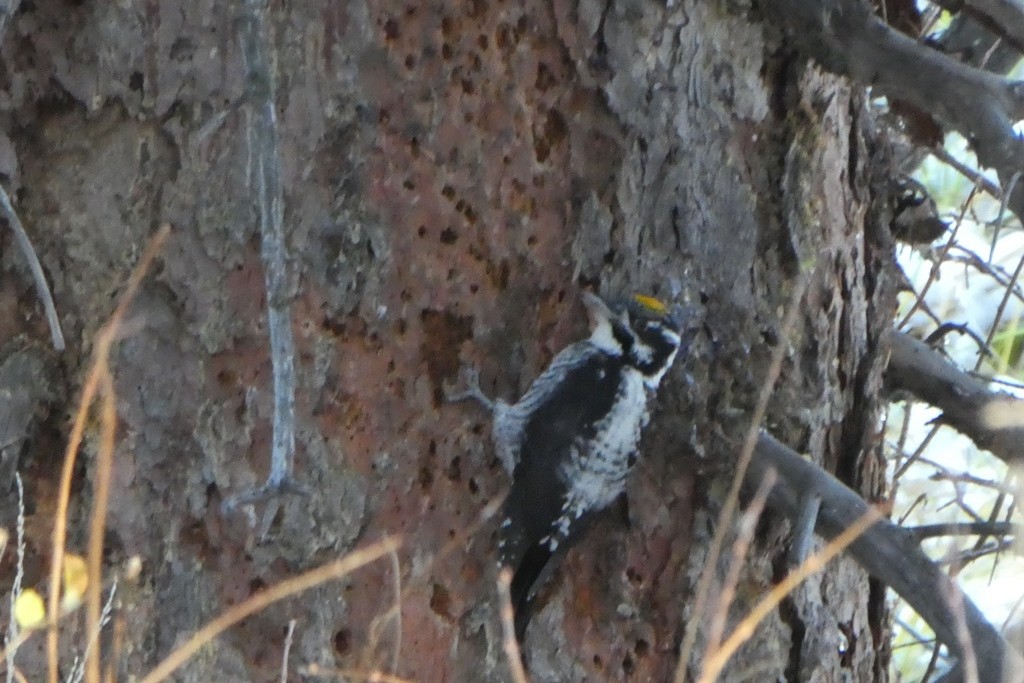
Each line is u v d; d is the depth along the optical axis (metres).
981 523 8.82
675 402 8.36
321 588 7.32
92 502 7.12
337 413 7.45
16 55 7.19
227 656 7.15
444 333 7.86
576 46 8.23
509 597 6.89
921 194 10.73
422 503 7.66
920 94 8.16
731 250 8.53
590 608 8.16
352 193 7.52
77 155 7.26
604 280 8.30
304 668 7.16
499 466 7.95
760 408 6.64
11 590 7.02
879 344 9.27
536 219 8.16
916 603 7.77
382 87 7.62
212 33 7.27
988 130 7.86
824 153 8.89
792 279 8.69
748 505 8.26
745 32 8.62
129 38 7.25
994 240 9.48
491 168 7.98
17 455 7.08
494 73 7.98
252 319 7.30
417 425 7.68
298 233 7.39
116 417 7.16
